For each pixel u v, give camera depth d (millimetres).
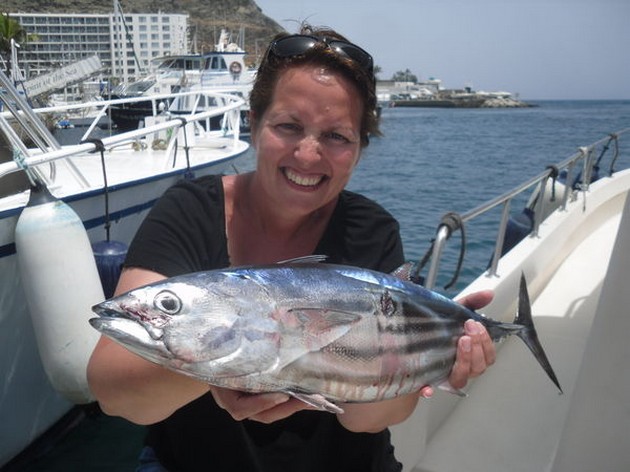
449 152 28906
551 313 4066
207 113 6309
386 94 125438
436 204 14570
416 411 2609
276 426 1581
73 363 3678
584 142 33906
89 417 4719
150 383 1290
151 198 5652
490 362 1525
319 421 1603
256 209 1578
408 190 16828
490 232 10680
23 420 4203
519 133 42812
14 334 4086
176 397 1310
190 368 1195
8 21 31781
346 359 1313
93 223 4832
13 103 4809
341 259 1624
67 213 3686
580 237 5535
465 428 2896
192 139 8039
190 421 1553
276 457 1579
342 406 1552
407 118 72688
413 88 133500
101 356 1362
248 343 1218
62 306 3613
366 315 1357
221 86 26656
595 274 4703
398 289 1446
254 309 1235
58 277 3588
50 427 4430
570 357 3484
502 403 3084
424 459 2682
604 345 1888
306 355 1266
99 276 4254
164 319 1189
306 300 1285
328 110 1418
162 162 6832
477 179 18953
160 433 1634
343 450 1695
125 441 4469
